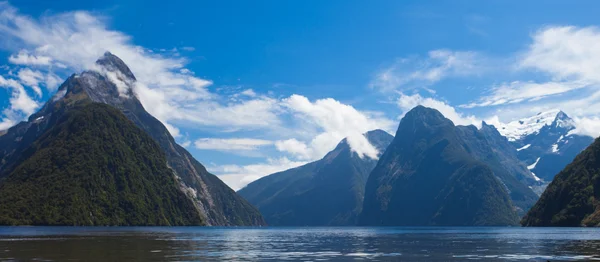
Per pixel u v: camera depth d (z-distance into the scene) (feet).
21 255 277.44
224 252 328.08
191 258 278.26
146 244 393.50
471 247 392.88
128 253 298.97
